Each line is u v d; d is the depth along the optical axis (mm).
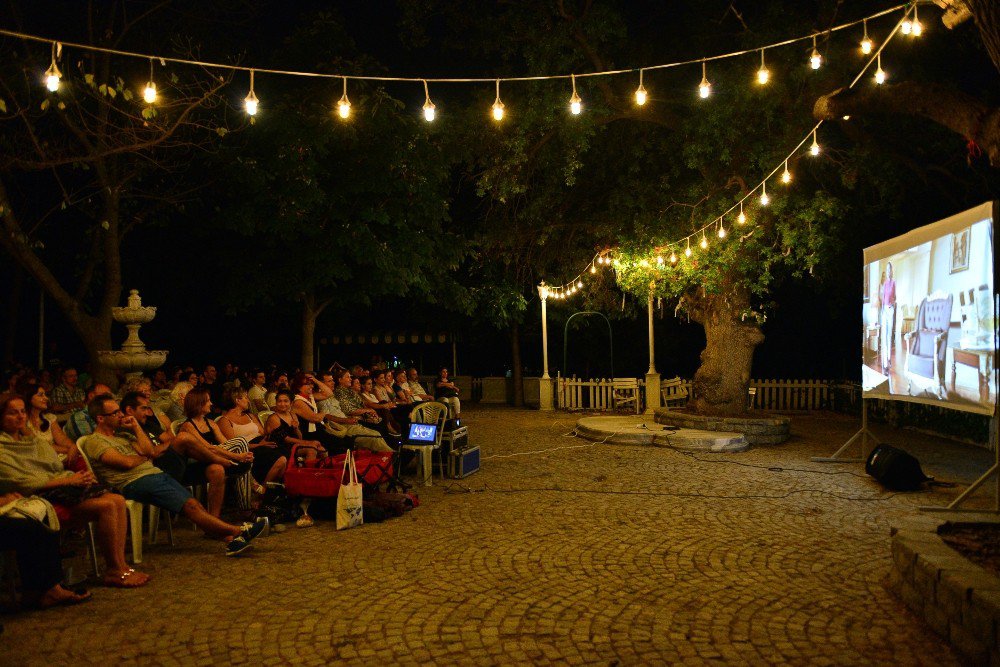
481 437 15617
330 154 15367
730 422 14008
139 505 6523
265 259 15852
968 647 4379
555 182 18438
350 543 7129
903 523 7762
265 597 5598
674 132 15844
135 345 11750
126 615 5227
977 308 7160
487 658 4504
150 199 14859
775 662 4422
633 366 27047
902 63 13695
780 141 13711
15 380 10594
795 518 8016
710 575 6078
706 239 14273
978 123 5898
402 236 15992
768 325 25734
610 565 6379
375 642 4750
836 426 16906
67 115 12203
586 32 14602
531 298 24375
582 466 11570
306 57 15852
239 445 7949
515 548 6918
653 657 4504
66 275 19484
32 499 5406
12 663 4465
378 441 9383
